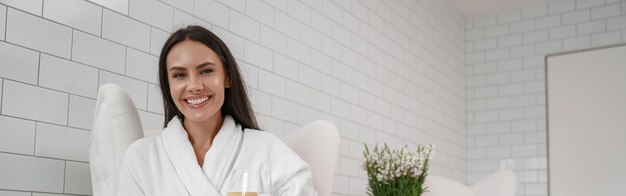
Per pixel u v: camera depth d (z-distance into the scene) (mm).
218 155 1852
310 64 3596
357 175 3906
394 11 4480
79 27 2373
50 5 2281
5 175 2111
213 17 2973
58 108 2279
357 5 4078
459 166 5188
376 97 4172
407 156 3061
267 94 3252
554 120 5031
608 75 4871
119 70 2512
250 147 1915
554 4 5148
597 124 4871
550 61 5109
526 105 5148
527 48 5207
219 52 1911
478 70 5395
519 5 5234
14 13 2172
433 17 4992
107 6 2484
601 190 4793
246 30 3158
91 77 2400
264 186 1456
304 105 3516
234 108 2002
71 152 2316
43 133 2229
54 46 2283
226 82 1987
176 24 2787
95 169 1982
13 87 2148
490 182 3246
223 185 1811
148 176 1808
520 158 5117
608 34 4902
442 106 4996
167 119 2043
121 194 1789
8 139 2125
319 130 2154
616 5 4898
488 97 5316
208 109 1864
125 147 1921
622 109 4789
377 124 4148
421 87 4723
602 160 4816
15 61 2160
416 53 4703
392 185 3062
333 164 2104
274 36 3344
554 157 4992
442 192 3279
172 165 1830
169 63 1874
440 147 4898
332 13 3830
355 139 3916
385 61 4312
